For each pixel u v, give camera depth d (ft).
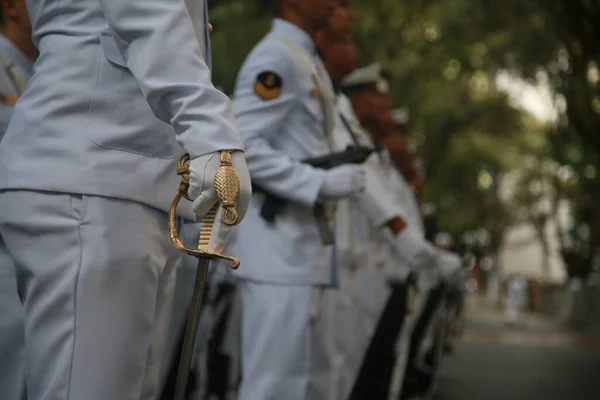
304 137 24.34
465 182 215.72
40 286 13.51
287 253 23.66
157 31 13.19
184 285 21.71
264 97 23.84
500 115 155.63
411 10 97.96
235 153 12.83
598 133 82.28
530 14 92.12
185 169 12.95
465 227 217.56
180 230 14.75
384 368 31.53
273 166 23.38
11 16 21.12
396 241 28.14
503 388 53.78
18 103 14.15
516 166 197.06
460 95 149.79
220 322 29.99
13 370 14.80
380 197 27.99
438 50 103.09
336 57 25.75
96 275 13.34
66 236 13.44
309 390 23.88
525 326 128.26
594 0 71.26
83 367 13.25
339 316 31.71
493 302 213.66
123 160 13.75
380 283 35.99
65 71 13.87
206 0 14.76
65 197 13.51
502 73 105.81
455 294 44.88
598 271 135.44
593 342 96.37
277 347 23.59
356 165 23.56
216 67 73.77
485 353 79.51
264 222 23.85
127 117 13.89
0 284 14.83
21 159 13.71
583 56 74.13
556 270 218.18
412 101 112.06
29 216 13.53
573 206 134.82
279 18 25.21
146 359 14.26
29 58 21.42
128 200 13.70
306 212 23.90
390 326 31.58
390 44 100.27
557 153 96.89
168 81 13.09
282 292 23.65
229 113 13.03
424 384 41.65
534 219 188.75
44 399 13.37
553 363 70.85
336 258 24.49
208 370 30.01
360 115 39.50
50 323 13.43
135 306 13.64
